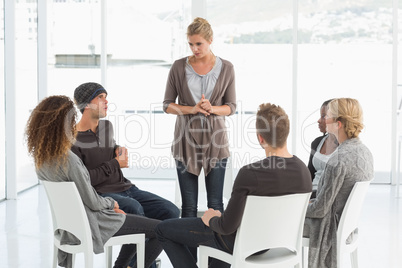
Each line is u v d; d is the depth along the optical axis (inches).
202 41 145.3
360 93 278.2
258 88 271.6
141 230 128.0
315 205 124.6
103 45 276.1
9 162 247.0
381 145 283.4
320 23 274.5
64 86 280.4
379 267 158.6
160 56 278.7
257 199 106.8
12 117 244.8
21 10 254.4
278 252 118.3
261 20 270.2
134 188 149.8
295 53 269.4
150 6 276.5
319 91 276.5
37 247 175.5
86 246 118.0
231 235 112.4
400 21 278.1
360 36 275.3
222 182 153.6
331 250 124.7
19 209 229.0
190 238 118.6
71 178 118.8
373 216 219.1
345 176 124.0
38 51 277.4
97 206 121.0
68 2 276.7
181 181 153.3
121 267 137.8
